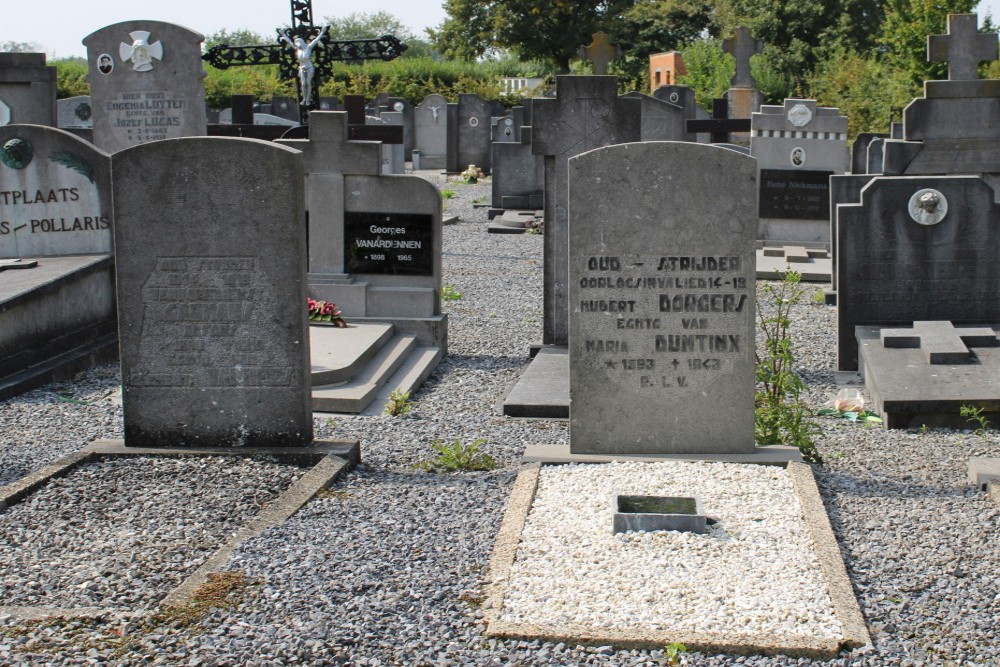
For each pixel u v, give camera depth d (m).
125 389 7.32
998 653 4.62
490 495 6.57
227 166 7.02
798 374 10.42
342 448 7.25
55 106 16.89
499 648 4.64
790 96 45.62
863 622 4.84
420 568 5.41
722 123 23.34
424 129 38.62
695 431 6.98
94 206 11.14
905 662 4.55
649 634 4.70
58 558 5.72
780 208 17.58
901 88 35.78
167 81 15.93
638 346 6.92
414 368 10.51
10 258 11.12
